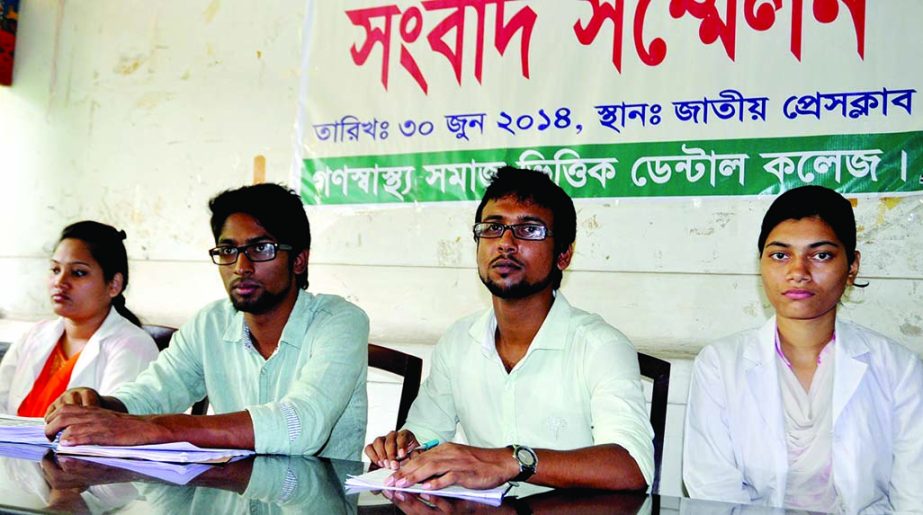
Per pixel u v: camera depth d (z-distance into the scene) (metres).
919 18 2.54
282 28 3.33
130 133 3.52
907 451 1.91
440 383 2.08
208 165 3.39
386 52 3.18
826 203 1.93
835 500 1.93
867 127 2.56
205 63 3.43
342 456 2.07
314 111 3.26
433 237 3.06
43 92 3.67
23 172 3.66
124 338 2.44
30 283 3.60
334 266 3.18
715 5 2.76
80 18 3.64
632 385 1.75
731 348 2.09
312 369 1.91
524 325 1.95
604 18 2.89
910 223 2.52
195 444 1.61
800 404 2.02
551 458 1.41
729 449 2.03
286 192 2.06
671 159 2.77
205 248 3.36
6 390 2.54
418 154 3.10
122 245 2.56
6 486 1.21
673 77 2.79
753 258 2.67
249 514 1.11
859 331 2.02
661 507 1.28
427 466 1.35
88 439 1.54
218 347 2.13
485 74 3.03
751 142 2.68
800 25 2.66
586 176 2.87
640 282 2.79
